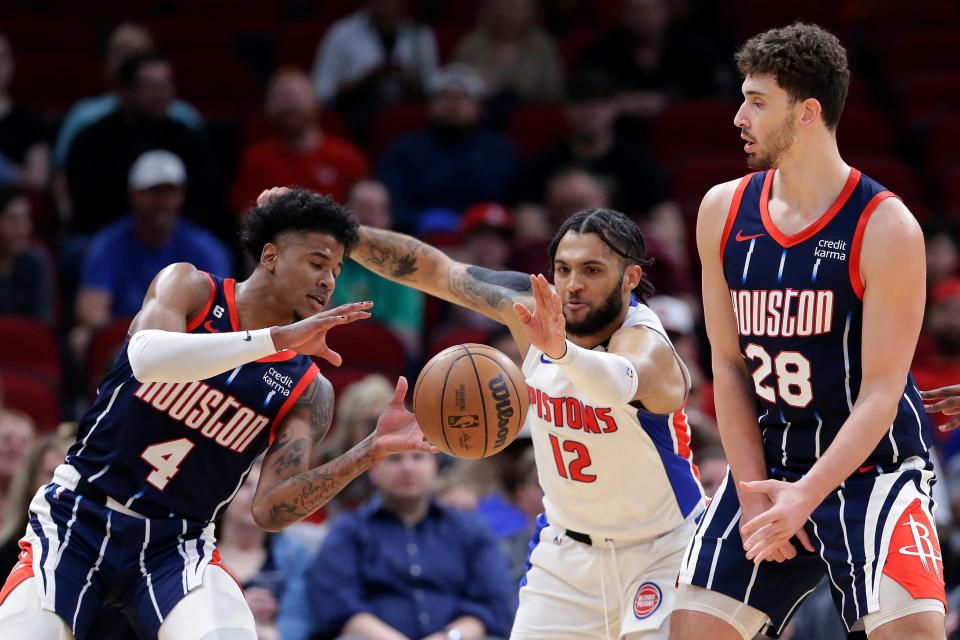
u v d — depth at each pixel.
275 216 10.98
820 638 15.57
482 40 30.67
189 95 30.14
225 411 10.91
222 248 24.77
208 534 11.20
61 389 22.45
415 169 27.00
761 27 33.09
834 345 10.15
